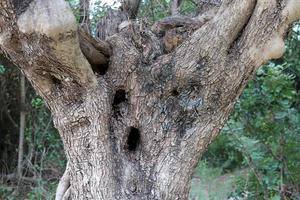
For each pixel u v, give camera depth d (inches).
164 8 170.1
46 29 90.2
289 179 207.5
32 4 92.4
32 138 358.0
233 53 111.0
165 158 111.9
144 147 112.3
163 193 110.5
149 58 114.0
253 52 110.7
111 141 110.7
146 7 171.5
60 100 107.4
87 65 102.0
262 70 202.7
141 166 111.5
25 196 331.6
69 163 113.9
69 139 110.3
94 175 108.0
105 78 112.1
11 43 97.3
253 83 204.4
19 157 352.2
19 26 92.5
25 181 346.6
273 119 204.1
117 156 110.7
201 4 127.6
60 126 110.5
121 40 115.3
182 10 150.3
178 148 112.3
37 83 106.2
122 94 113.8
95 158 107.9
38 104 332.2
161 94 111.4
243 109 207.0
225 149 367.9
